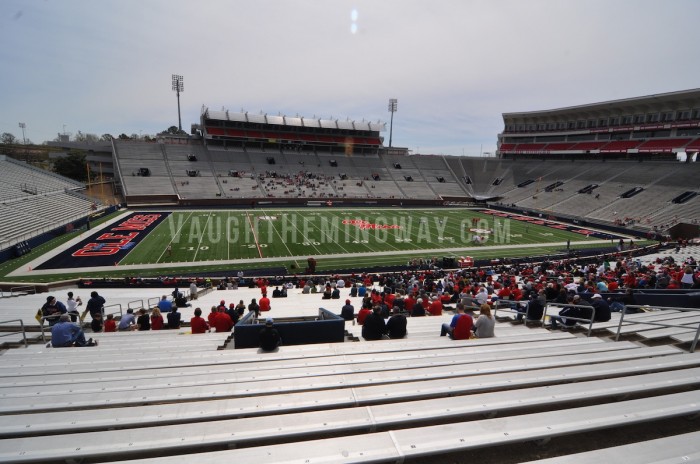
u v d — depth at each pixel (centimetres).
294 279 2452
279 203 6031
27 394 403
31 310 1456
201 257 3166
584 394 366
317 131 7681
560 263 2666
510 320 962
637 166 5997
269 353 612
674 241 3719
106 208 4803
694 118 5378
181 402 391
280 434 312
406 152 8556
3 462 283
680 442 285
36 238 3316
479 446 290
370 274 2594
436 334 813
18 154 8275
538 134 7900
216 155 6856
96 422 338
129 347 724
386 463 279
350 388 404
